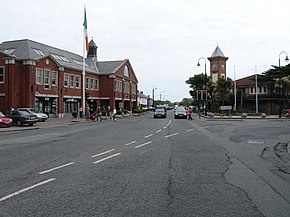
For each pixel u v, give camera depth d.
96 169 8.63
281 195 6.17
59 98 44.16
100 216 4.89
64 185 6.84
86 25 38.31
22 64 38.50
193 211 5.17
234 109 55.12
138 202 5.63
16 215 4.94
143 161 9.95
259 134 19.94
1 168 8.77
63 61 47.75
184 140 16.27
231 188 6.68
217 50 74.19
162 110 49.12
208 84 63.91
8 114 29.31
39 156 10.94
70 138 17.41
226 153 11.82
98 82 58.56
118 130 23.11
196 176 7.84
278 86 54.78
